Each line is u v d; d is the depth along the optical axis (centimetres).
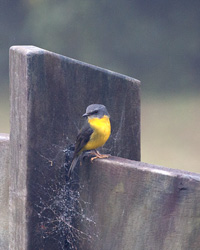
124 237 619
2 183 727
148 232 592
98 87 708
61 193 672
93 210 652
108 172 630
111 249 636
